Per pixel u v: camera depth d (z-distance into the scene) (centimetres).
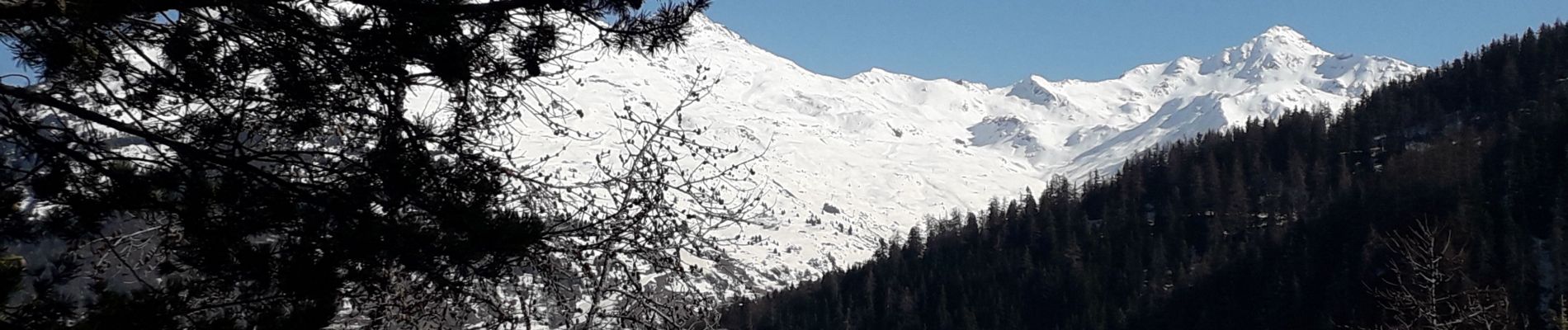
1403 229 7056
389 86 553
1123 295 8481
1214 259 8319
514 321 629
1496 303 1388
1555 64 11669
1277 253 7725
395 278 600
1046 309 8512
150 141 525
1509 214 6906
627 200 606
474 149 570
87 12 476
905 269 9331
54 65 519
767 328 8156
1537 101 10762
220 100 554
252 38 534
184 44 530
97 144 526
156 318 522
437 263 542
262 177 539
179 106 553
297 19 526
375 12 534
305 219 534
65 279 533
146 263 579
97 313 518
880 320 8462
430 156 554
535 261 573
